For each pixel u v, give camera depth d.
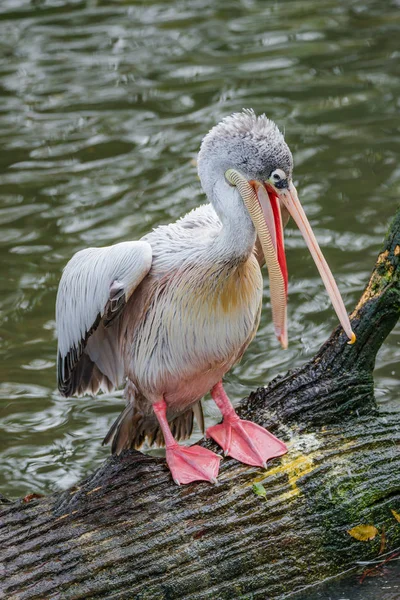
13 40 20.45
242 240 7.70
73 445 10.74
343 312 7.71
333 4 21.98
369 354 8.30
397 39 20.08
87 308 8.30
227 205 7.71
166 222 14.38
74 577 6.98
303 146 16.42
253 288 8.11
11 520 7.38
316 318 12.59
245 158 7.65
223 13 21.67
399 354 11.86
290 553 7.52
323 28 20.75
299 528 7.58
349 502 7.73
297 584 7.53
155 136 16.73
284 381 8.46
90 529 7.29
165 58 19.55
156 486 7.62
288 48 19.86
